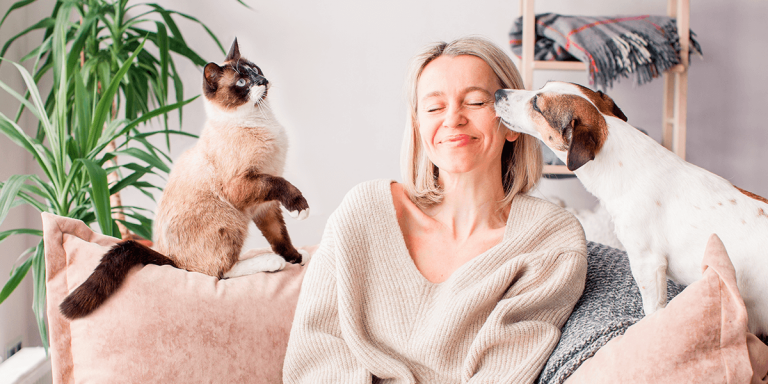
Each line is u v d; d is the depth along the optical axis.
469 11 2.09
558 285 0.85
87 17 1.69
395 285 0.89
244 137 1.26
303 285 0.94
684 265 0.88
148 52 1.90
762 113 2.14
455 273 0.87
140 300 0.97
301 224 2.14
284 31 2.09
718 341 0.63
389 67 2.12
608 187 0.93
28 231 1.44
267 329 1.02
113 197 1.82
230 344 0.98
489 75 0.91
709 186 0.89
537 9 2.09
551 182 2.14
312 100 2.12
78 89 1.50
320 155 2.15
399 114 2.14
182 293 1.00
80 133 1.47
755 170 2.17
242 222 1.21
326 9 2.08
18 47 1.94
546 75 2.12
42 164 1.45
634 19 1.80
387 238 0.92
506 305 0.83
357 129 2.14
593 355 0.75
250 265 1.15
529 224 0.92
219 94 1.27
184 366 0.95
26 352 1.87
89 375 0.94
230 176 1.21
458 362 0.85
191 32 2.05
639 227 0.90
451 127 0.88
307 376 0.89
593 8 2.08
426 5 2.09
